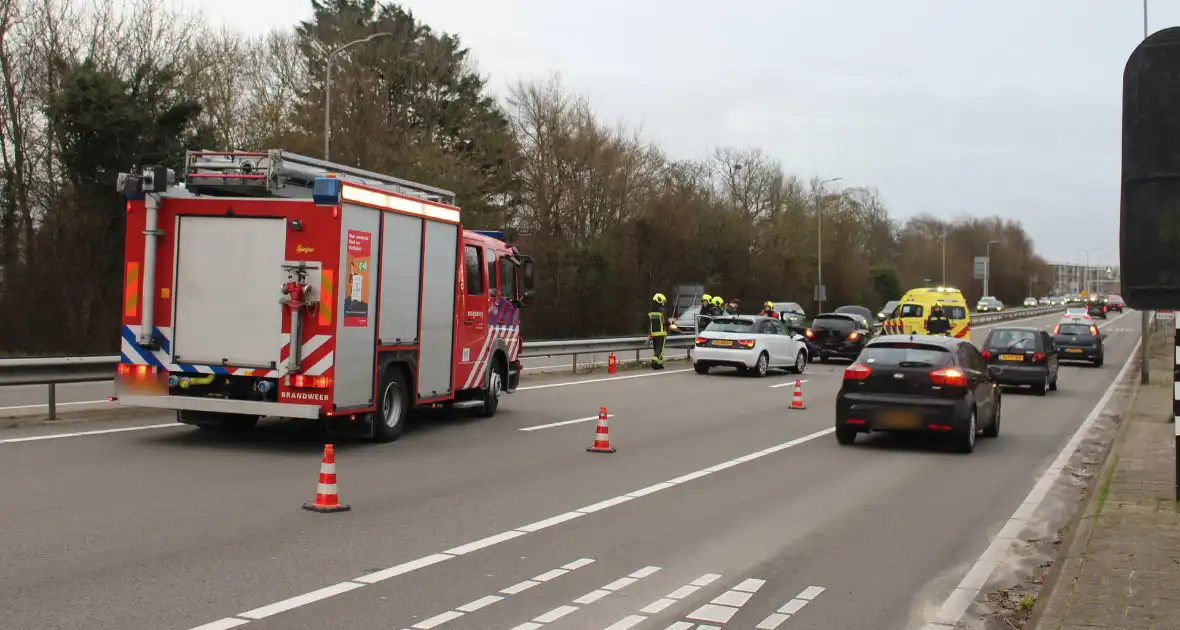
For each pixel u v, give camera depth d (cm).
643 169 5912
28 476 979
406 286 1334
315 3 5019
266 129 4406
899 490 1090
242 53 4666
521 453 1265
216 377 1214
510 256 1708
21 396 1697
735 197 7562
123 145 3164
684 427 1596
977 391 1438
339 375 1191
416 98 4931
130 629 547
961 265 11719
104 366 1422
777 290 7144
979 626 617
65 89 3097
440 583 663
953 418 1361
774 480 1128
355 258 1212
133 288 1225
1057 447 1492
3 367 1276
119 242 3212
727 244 6400
